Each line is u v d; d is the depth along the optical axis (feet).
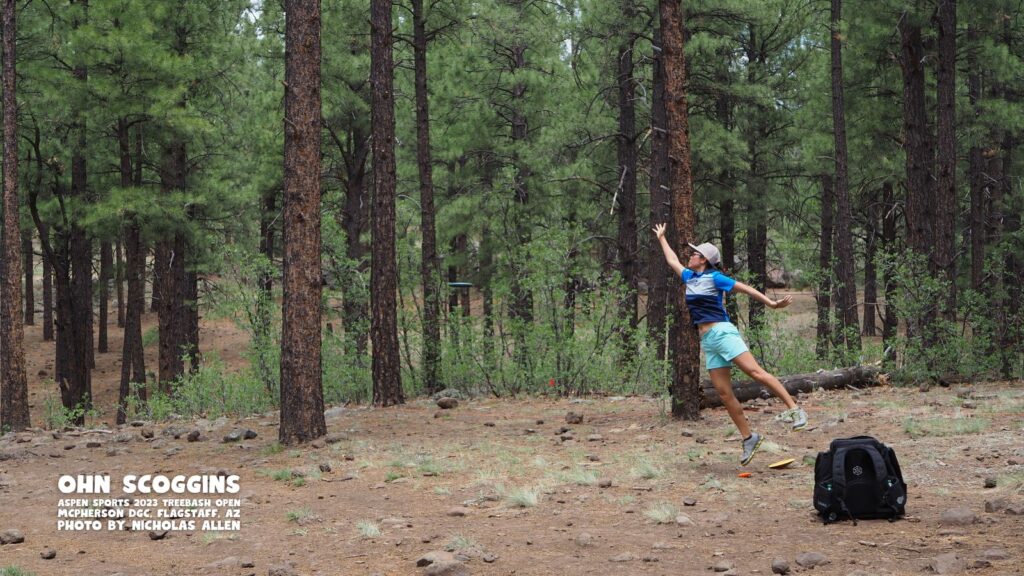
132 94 67.46
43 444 42.14
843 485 19.54
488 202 79.66
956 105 69.15
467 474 28.60
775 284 124.77
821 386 43.24
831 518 19.71
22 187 71.51
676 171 36.35
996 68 65.00
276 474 30.07
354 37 71.31
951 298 48.62
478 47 80.64
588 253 69.15
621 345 51.44
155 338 127.13
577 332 51.39
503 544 19.52
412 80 83.92
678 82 35.96
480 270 85.10
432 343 56.03
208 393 57.57
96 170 79.66
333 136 78.07
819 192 102.47
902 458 26.14
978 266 71.77
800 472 25.48
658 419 37.81
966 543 17.08
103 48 65.77
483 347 53.93
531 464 29.53
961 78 78.33
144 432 42.91
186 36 77.46
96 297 128.77
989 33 65.05
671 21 35.73
